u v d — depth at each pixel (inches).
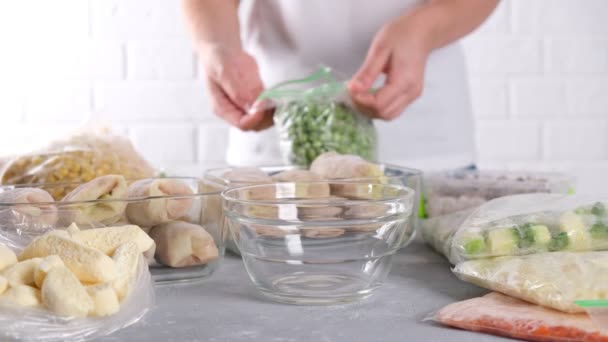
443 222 31.5
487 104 75.7
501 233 25.4
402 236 24.7
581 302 19.7
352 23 54.7
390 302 23.7
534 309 21.2
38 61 74.6
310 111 41.1
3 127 74.5
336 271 23.4
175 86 75.4
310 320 21.8
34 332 19.8
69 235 22.7
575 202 26.5
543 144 76.2
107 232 23.4
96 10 74.4
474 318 20.6
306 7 54.7
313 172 32.4
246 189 25.6
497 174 38.4
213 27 49.7
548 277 21.6
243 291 25.4
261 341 20.0
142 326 21.4
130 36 74.8
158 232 25.6
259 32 57.2
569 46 74.8
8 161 35.1
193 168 76.1
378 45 44.2
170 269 26.2
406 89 44.9
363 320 21.8
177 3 74.5
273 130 54.8
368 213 23.5
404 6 54.3
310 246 23.3
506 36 74.8
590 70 75.0
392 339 20.0
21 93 74.6
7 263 21.5
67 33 74.5
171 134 75.8
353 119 41.7
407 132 56.3
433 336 20.3
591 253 24.3
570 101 75.5
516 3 74.4
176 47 74.9
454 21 48.3
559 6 74.4
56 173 33.9
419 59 45.4
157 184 26.6
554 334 19.4
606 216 25.5
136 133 75.8
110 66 75.0
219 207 26.5
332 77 46.0
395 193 25.8
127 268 22.0
